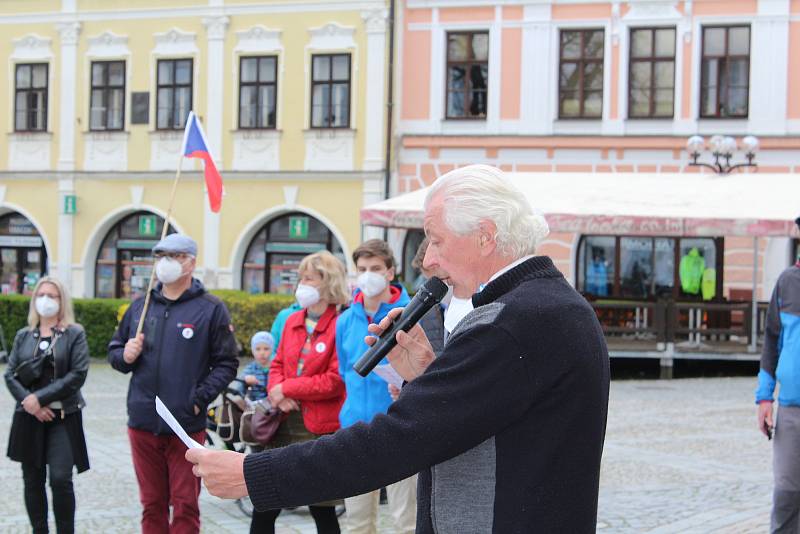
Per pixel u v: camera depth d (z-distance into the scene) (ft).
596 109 80.18
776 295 19.31
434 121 82.38
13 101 90.63
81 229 89.40
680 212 52.95
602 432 8.82
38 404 20.63
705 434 38.88
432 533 8.90
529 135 80.64
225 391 26.05
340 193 83.10
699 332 61.77
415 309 9.82
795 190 56.13
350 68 82.79
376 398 18.40
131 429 19.84
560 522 8.48
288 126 84.07
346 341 18.88
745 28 77.66
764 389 19.60
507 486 8.55
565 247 78.13
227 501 27.27
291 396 19.95
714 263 75.51
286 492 8.57
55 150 89.92
